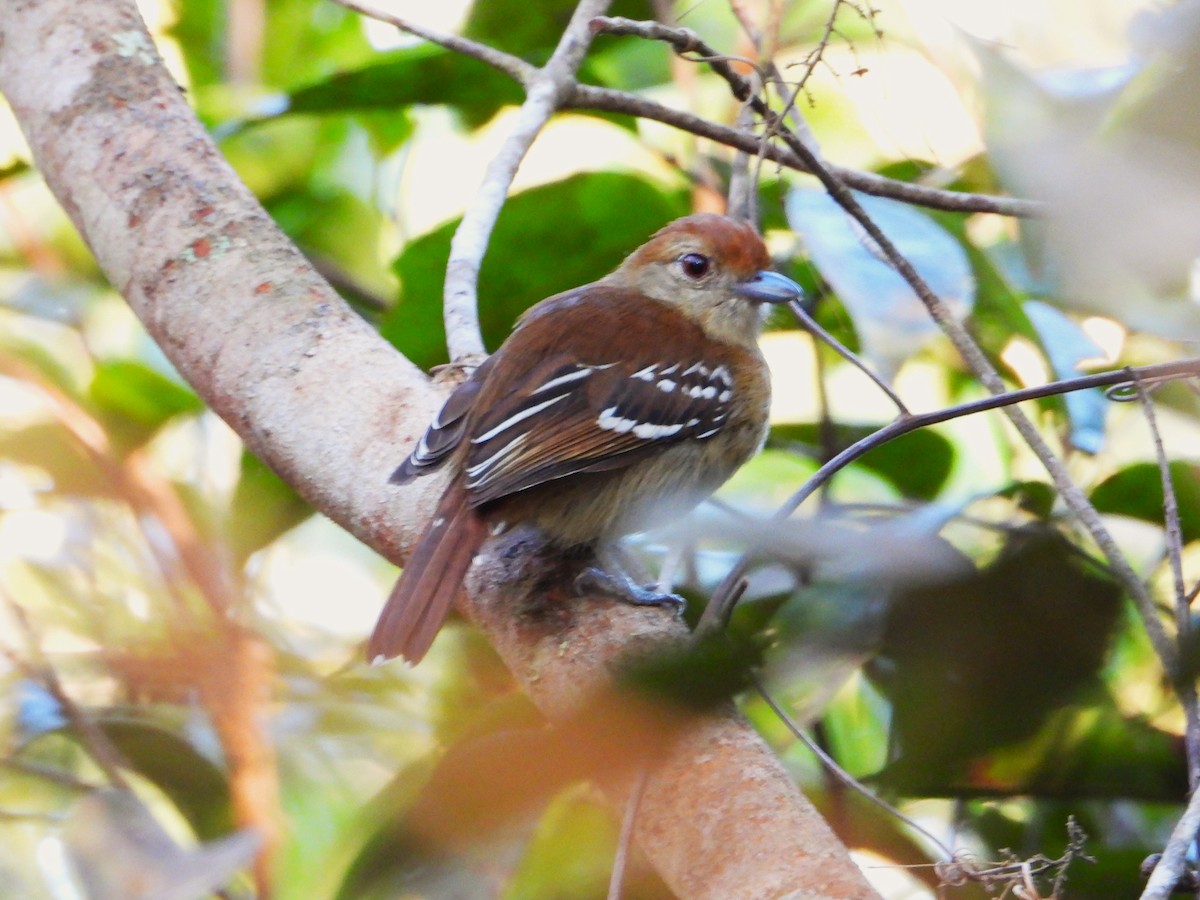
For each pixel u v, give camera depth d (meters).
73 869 3.88
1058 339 7.80
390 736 7.81
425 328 8.96
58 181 8.28
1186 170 2.05
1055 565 2.69
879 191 7.56
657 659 2.63
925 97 8.98
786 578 4.70
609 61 10.59
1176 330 4.63
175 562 7.50
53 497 7.70
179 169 8.03
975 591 2.67
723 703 2.67
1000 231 9.17
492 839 5.32
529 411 6.85
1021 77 3.71
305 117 10.19
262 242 7.84
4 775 6.99
